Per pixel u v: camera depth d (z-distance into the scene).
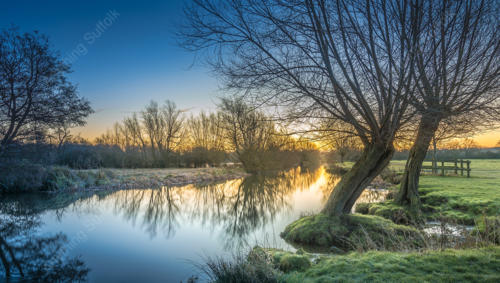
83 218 10.62
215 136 38.00
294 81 5.98
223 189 19.55
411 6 4.76
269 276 4.12
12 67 11.75
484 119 5.58
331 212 7.83
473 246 5.12
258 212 12.12
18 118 12.48
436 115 5.38
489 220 6.57
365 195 15.17
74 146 24.91
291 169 41.16
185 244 7.64
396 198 10.70
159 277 5.40
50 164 17.11
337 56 5.58
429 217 9.41
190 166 36.59
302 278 3.92
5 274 5.59
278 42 5.68
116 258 6.52
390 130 6.18
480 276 3.49
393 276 3.66
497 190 11.91
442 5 4.77
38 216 10.82
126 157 33.06
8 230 8.84
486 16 4.80
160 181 21.47
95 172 19.31
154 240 8.01
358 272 3.90
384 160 7.40
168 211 12.36
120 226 9.60
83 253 6.88
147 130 38.88
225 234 8.66
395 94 5.50
